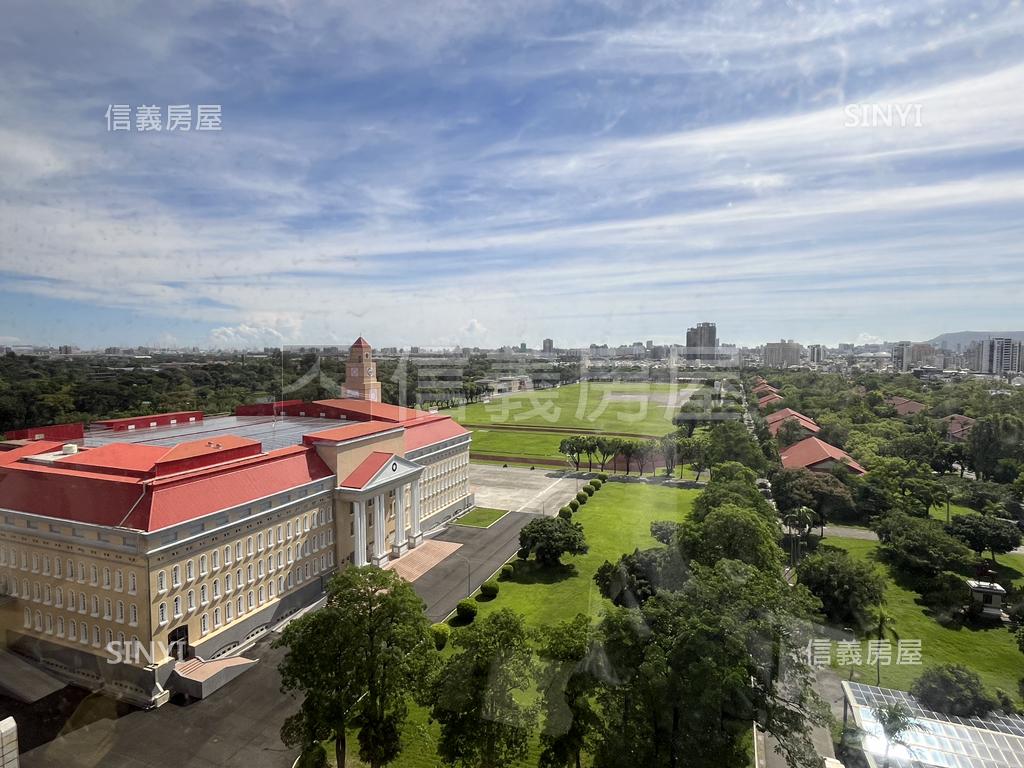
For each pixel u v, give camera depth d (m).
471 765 24.23
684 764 16.47
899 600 41.34
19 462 37.06
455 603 51.22
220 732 33.84
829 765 21.41
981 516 49.47
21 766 25.31
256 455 50.22
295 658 28.53
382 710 28.72
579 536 48.84
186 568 39.22
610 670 15.91
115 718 32.38
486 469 100.69
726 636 15.74
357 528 54.78
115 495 37.28
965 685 26.98
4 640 28.56
